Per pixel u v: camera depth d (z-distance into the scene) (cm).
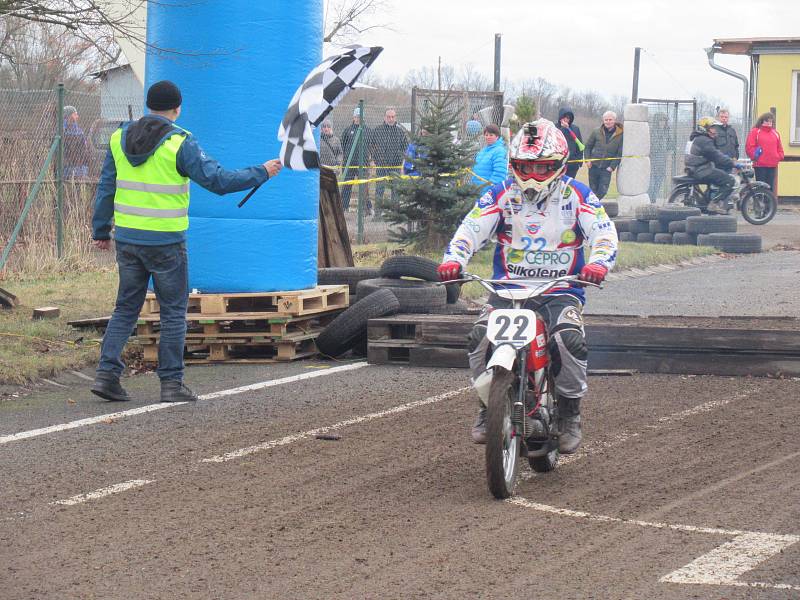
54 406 1509
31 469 1180
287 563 874
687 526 955
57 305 2220
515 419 1052
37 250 2794
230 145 1755
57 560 889
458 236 1106
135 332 1955
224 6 1733
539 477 1132
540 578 832
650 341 1681
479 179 3120
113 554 902
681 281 2844
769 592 798
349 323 1811
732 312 2262
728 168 4272
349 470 1161
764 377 1645
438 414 1427
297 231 1819
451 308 1922
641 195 4969
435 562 870
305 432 1335
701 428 1338
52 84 3647
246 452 1241
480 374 1096
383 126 3697
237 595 809
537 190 1078
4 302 2170
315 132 1731
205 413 1450
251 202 1786
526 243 1105
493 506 1026
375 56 1516
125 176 1497
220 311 1783
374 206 3316
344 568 861
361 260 2967
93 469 1176
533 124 1081
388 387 1608
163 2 1759
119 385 1532
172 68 1761
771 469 1145
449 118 3075
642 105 4938
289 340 1792
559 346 1091
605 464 1179
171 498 1062
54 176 2911
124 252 1508
